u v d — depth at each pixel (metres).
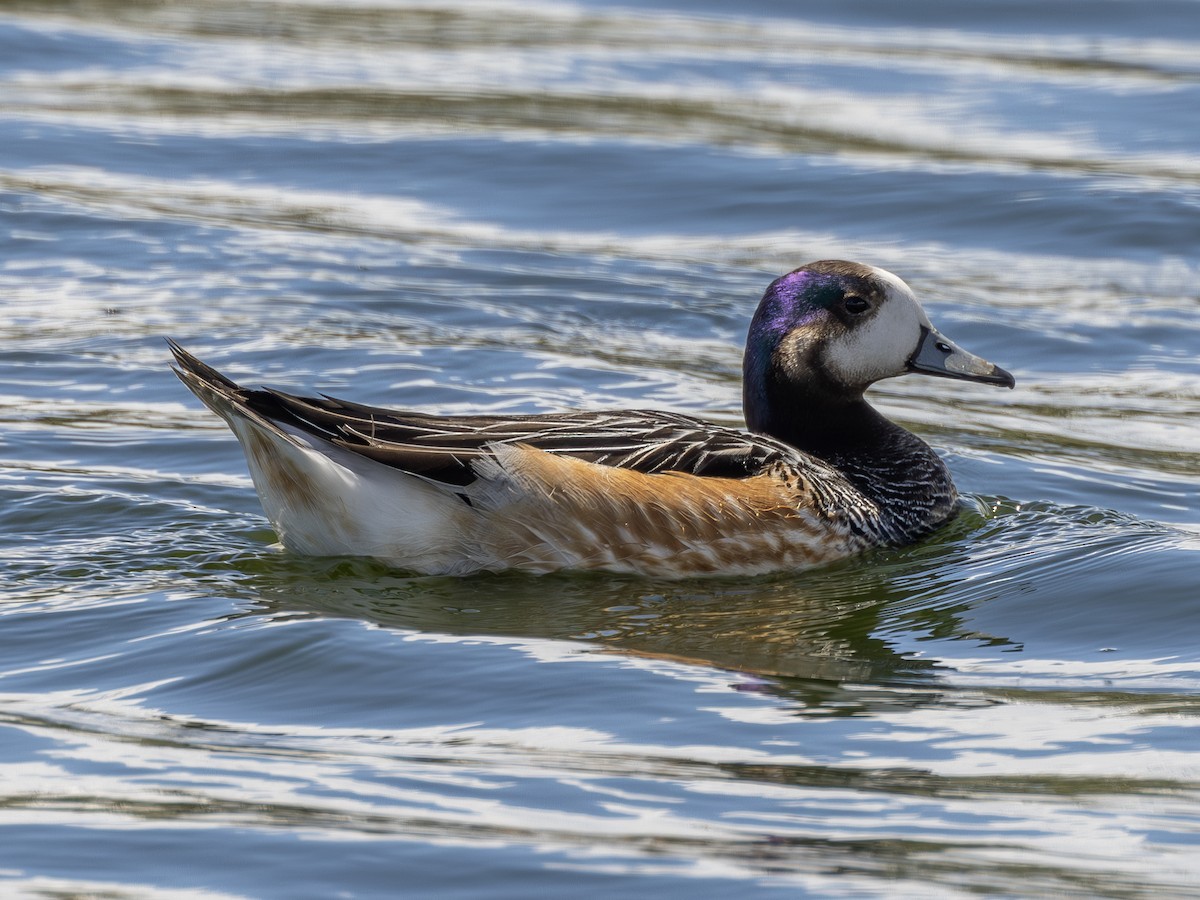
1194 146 23.58
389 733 9.38
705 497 11.91
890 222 21.31
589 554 11.70
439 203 21.66
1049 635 11.12
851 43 28.47
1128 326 18.20
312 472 11.43
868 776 8.94
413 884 7.77
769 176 22.73
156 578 11.52
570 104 25.20
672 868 7.93
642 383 16.38
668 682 10.12
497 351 17.03
